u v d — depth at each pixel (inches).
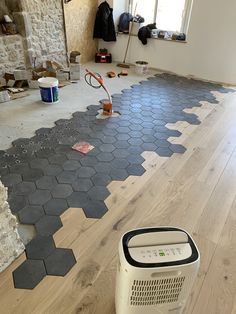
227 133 110.3
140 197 73.8
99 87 148.3
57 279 51.8
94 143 96.7
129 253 36.0
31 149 90.7
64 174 80.1
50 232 61.3
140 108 127.0
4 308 46.6
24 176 78.0
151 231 37.9
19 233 60.4
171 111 126.4
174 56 181.2
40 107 121.4
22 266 53.6
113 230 63.1
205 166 89.0
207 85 165.9
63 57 171.6
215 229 65.6
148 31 178.9
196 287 52.0
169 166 87.7
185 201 73.6
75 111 119.3
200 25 164.1
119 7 189.0
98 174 81.4
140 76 174.7
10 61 139.5
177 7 173.9
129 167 85.7
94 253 57.3
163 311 41.4
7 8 137.0
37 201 69.5
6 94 124.6
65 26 165.0
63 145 94.1
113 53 203.2
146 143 99.4
